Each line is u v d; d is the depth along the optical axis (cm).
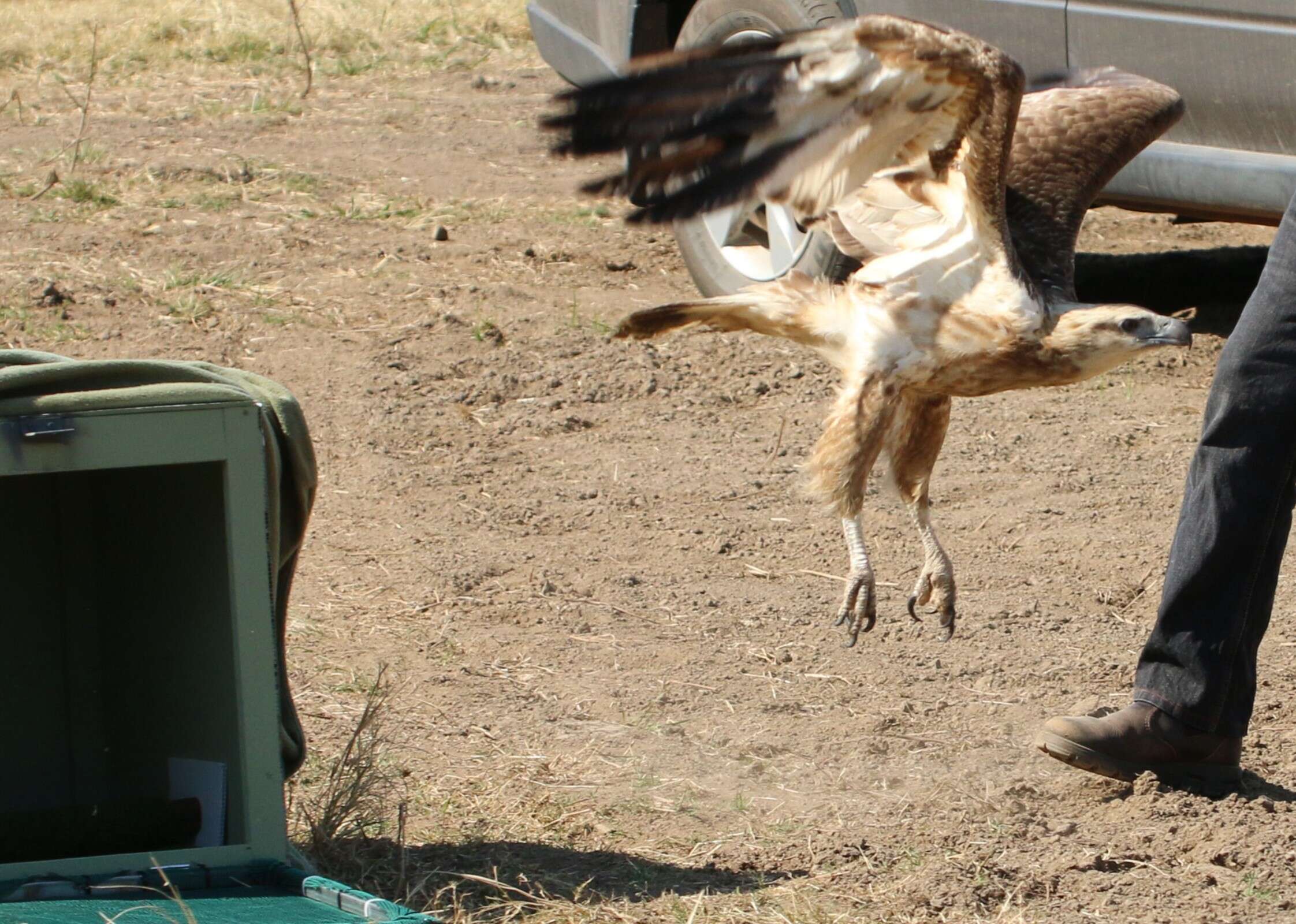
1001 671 927
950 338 809
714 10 1534
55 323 1513
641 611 1003
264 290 1639
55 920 535
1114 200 1431
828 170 752
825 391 1426
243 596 588
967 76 717
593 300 1648
